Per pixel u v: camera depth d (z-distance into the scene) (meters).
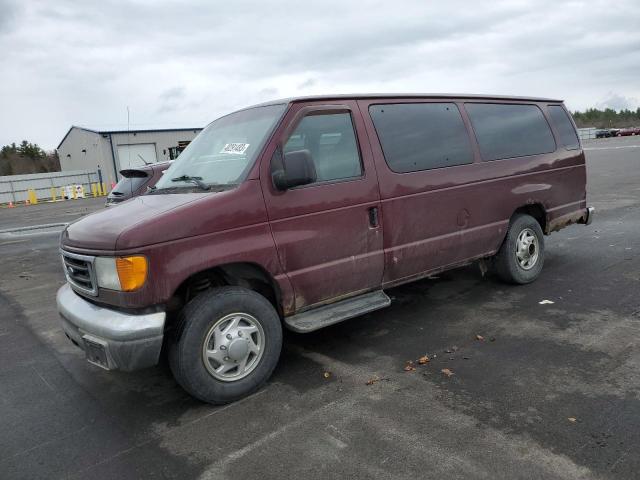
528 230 5.68
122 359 3.21
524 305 5.08
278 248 3.70
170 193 3.90
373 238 4.25
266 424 3.24
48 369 4.44
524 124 5.77
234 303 3.48
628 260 6.41
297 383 3.77
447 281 6.11
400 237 4.44
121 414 3.54
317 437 3.04
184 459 2.94
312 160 3.60
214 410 3.48
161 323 3.25
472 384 3.56
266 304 3.65
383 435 3.01
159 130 39.69
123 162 38.44
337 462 2.79
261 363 3.64
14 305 6.63
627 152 28.50
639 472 2.54
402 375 3.78
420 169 4.59
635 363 3.68
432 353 4.13
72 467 2.94
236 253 3.50
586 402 3.21
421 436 2.97
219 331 3.47
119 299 3.23
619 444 2.76
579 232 8.47
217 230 3.44
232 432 3.18
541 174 5.75
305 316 3.96
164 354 4.58
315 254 3.91
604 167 20.62
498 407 3.23
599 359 3.79
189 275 3.33
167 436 3.20
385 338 4.53
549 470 2.60
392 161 4.41
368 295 4.38
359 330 4.77
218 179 3.80
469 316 4.91
